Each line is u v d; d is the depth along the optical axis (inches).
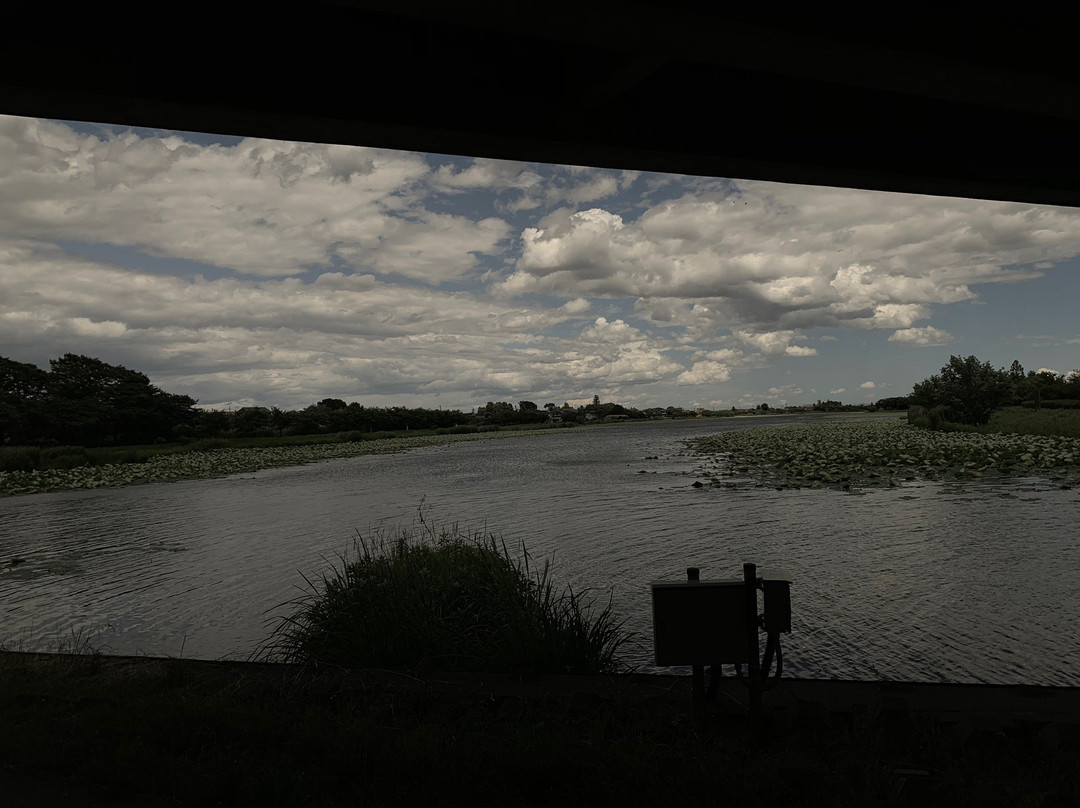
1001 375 1820.9
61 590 437.4
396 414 4539.9
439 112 181.5
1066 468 874.8
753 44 143.3
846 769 133.8
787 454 1258.6
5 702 185.3
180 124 174.4
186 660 222.7
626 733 154.9
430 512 737.6
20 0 150.1
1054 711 158.1
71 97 156.9
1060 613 319.6
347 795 136.0
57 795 138.3
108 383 2960.1
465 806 130.3
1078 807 116.1
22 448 1792.6
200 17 162.4
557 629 226.7
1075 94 172.6
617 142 197.3
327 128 179.5
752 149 211.3
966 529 515.8
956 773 128.7
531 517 673.6
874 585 378.0
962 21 152.3
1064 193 253.3
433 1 122.4
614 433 3678.6
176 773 141.7
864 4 144.2
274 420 3732.8
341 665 219.8
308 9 170.2
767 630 150.3
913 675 257.9
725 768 134.3
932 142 231.9
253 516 763.4
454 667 219.8
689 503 723.4
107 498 1024.2
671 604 153.9
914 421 2177.7
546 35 138.4
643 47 143.2
